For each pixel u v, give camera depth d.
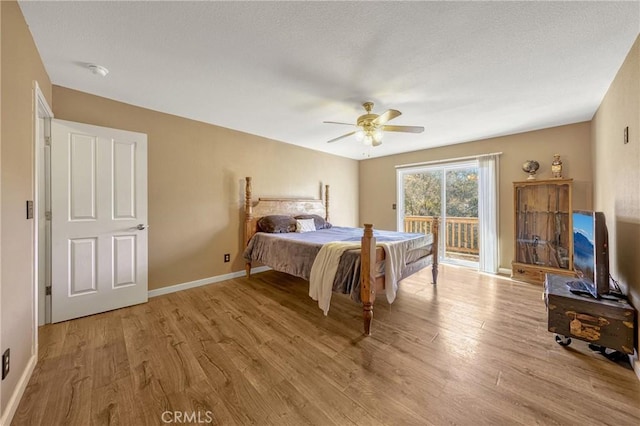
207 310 2.65
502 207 4.00
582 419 1.29
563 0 1.39
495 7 1.44
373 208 5.78
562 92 2.50
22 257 1.49
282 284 3.53
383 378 1.61
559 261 3.46
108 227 2.59
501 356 1.84
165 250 3.12
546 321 2.39
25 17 1.52
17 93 1.45
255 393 1.48
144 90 2.51
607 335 1.78
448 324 2.34
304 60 1.98
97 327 2.26
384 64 2.03
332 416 1.32
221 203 3.64
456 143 4.46
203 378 1.60
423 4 1.42
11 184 1.36
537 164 3.59
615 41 1.73
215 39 1.74
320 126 3.62
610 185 2.37
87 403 1.40
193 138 3.34
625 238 1.96
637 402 1.40
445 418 1.30
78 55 1.93
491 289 3.27
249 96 2.63
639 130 1.69
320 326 2.32
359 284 2.24
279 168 4.39
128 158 2.71
